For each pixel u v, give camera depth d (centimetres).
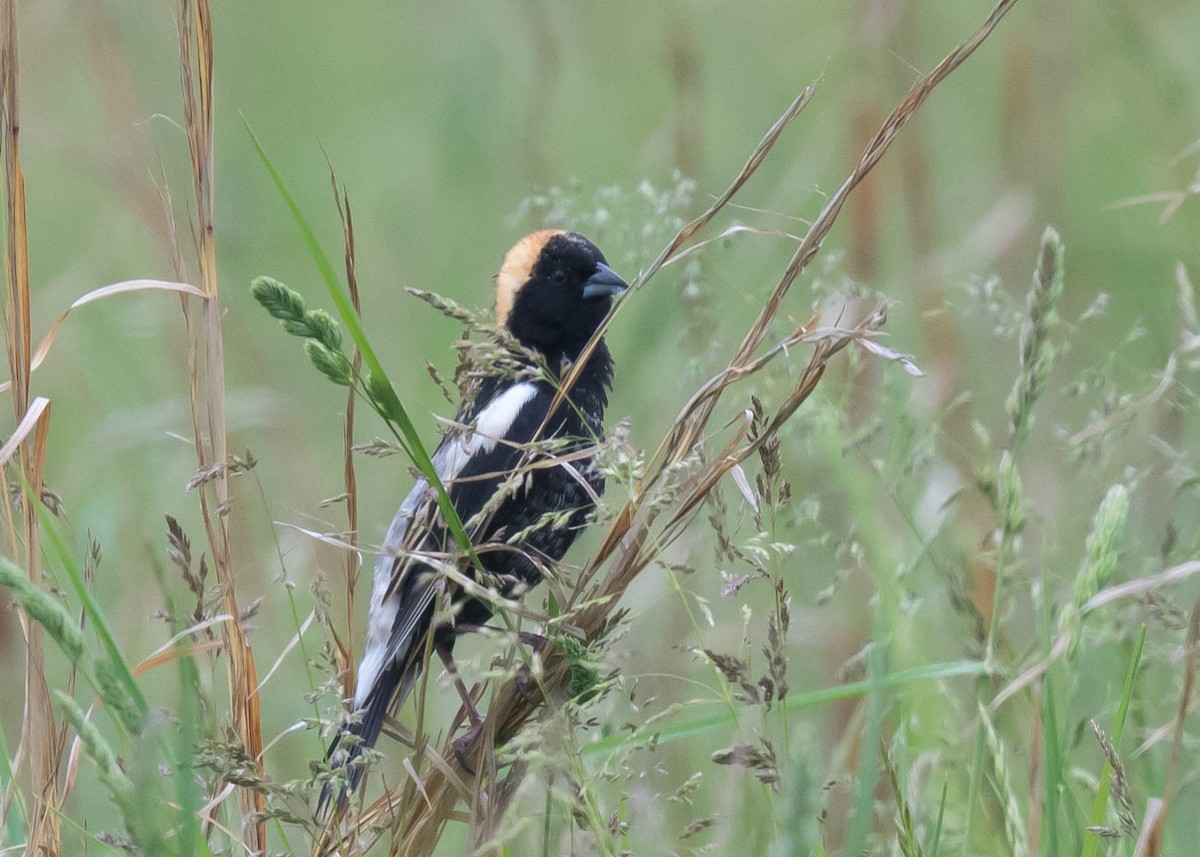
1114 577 780
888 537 757
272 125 1694
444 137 1468
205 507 611
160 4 1402
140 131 1180
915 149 1135
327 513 1137
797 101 570
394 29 1777
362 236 1520
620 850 541
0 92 613
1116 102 1425
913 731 690
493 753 562
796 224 1172
